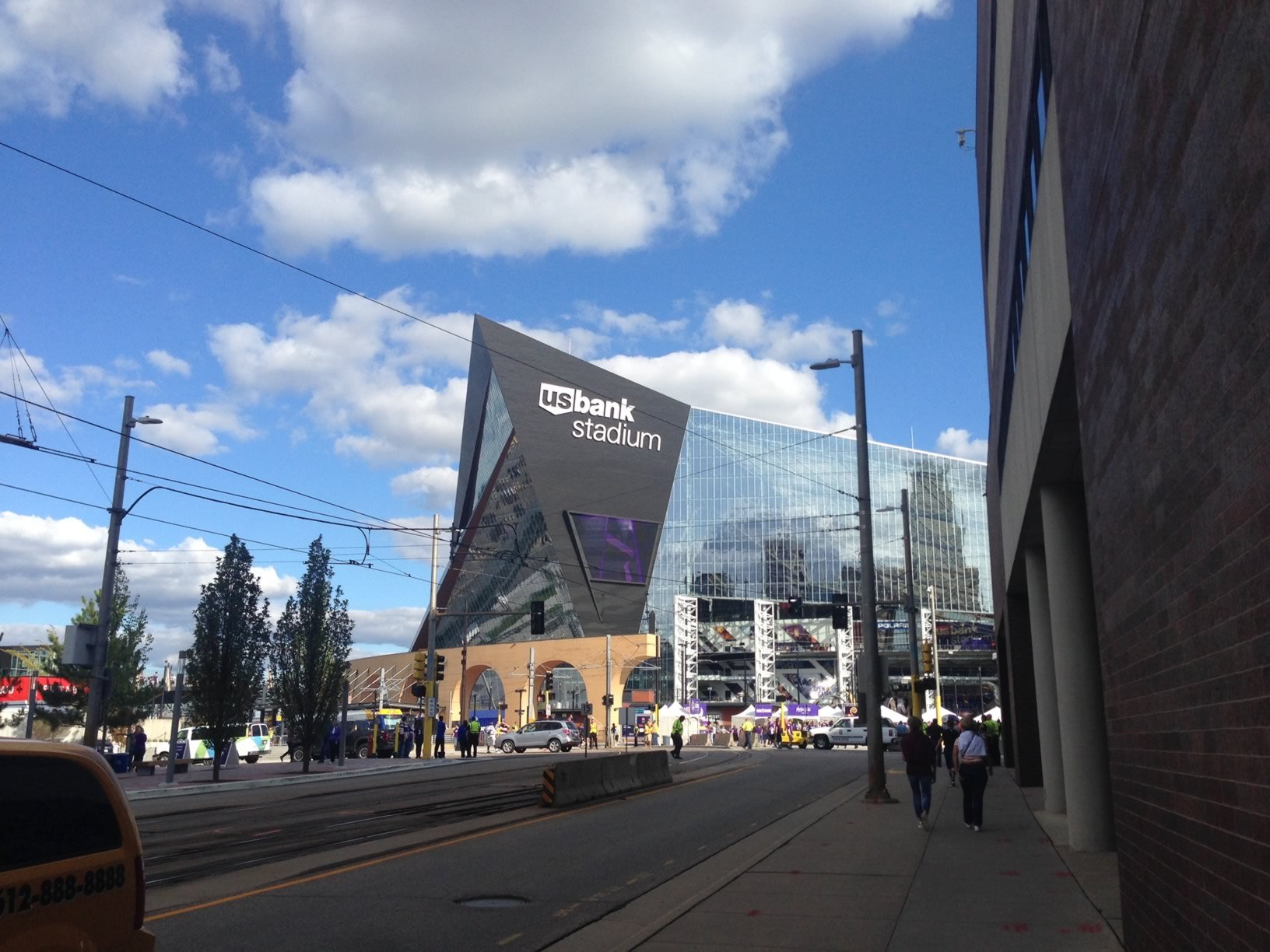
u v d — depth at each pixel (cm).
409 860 1398
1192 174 488
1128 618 719
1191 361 514
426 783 3041
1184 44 490
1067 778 1477
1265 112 385
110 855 532
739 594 12088
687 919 983
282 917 1009
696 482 12369
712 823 1894
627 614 11031
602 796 2431
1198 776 552
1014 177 1364
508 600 11269
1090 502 843
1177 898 609
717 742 7300
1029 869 1284
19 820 482
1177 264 525
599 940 917
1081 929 916
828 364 2648
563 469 11131
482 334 11625
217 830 1773
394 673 11406
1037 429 1280
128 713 5169
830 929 934
